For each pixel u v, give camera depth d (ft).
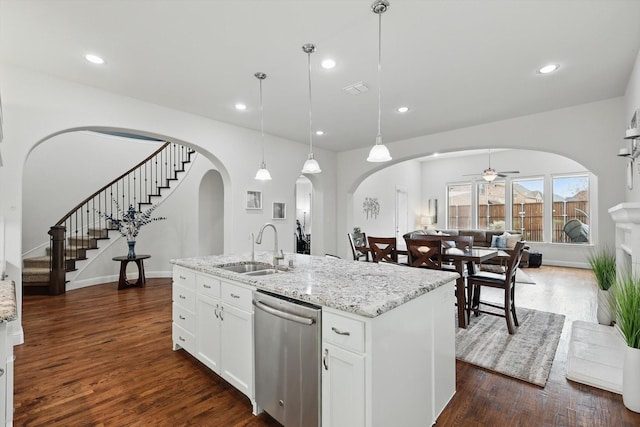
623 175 11.48
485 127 14.61
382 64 9.09
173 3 6.49
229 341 7.21
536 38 7.77
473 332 10.78
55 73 9.65
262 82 10.30
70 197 19.69
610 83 10.37
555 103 12.12
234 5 6.57
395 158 17.84
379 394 4.68
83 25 7.23
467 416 6.40
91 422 6.15
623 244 10.10
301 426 5.45
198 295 8.31
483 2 6.45
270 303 6.03
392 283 6.14
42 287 15.96
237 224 14.99
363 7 6.64
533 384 7.55
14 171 9.20
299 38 7.80
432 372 6.20
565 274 21.47
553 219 25.79
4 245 9.01
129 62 9.00
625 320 6.79
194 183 20.88
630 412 6.48
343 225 20.56
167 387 7.43
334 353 4.95
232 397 7.06
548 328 11.14
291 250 17.56
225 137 14.55
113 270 19.24
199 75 9.80
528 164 27.02
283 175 17.24
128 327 11.28
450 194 32.07
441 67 9.29
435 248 11.37
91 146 20.56
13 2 6.39
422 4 6.50
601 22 7.10
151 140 23.16
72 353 9.16
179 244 20.75
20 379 7.72
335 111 13.01
